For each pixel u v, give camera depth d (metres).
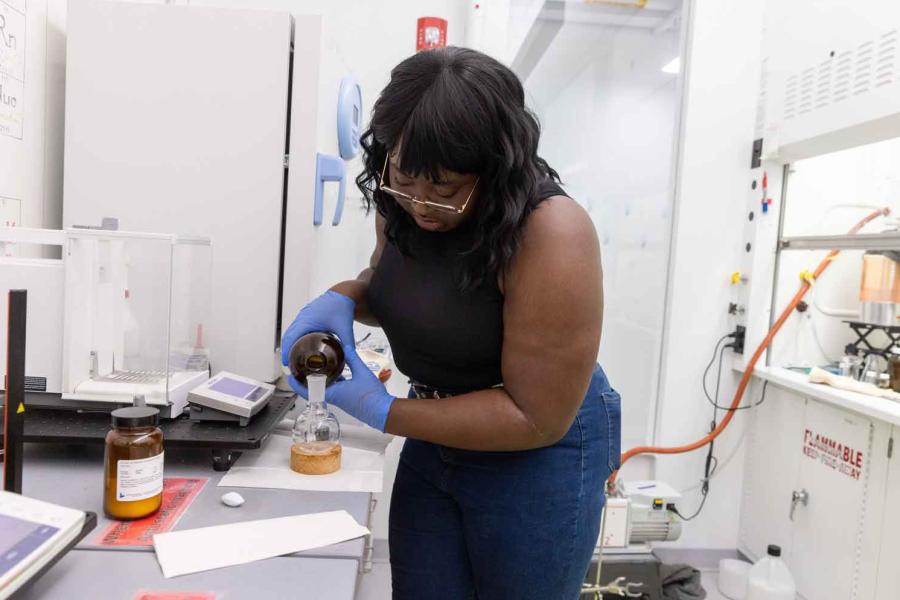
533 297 0.85
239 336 1.48
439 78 0.75
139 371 1.16
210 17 1.42
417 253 0.98
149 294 1.14
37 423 1.08
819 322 2.39
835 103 1.93
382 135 0.81
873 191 2.38
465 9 2.33
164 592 0.69
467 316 0.94
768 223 2.31
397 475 1.18
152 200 1.45
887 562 1.83
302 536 0.83
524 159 0.83
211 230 1.46
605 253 2.38
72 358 1.09
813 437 2.14
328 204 1.80
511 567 0.99
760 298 2.33
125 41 1.42
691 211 2.35
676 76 2.36
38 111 1.46
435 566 1.09
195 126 1.44
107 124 1.43
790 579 2.09
